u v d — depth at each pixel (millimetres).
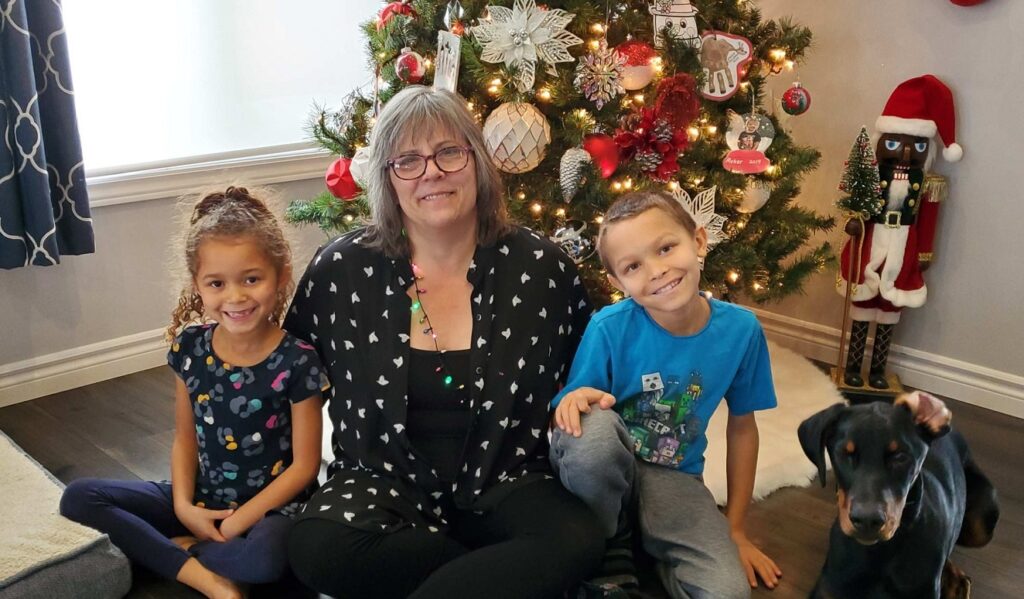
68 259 2482
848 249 2414
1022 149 2223
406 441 1504
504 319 1541
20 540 1559
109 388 2549
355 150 2268
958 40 2279
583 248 1960
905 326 2553
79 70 2582
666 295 1464
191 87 2824
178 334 1683
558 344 1600
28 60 2146
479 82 1985
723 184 2111
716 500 1863
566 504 1479
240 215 1559
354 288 1566
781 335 2816
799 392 2389
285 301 1683
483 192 1521
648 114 1934
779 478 1965
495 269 1557
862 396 2430
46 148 2289
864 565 1410
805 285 2727
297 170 3029
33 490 1766
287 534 1528
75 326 2541
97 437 2238
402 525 1443
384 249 1555
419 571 1412
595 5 2016
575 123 1947
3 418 2350
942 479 1452
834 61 2535
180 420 1686
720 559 1514
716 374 1575
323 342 1617
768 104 2707
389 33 2121
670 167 1973
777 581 1645
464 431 1533
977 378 2414
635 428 1621
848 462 1357
